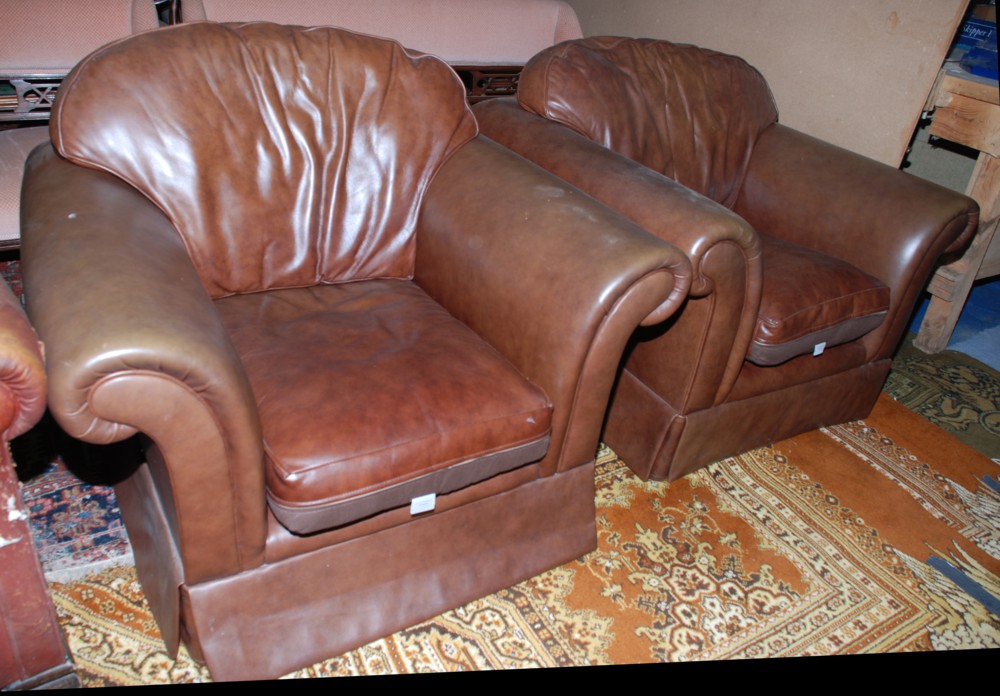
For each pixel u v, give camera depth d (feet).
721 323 5.19
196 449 3.27
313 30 5.08
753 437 6.30
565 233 4.40
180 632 4.09
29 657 3.64
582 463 4.89
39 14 5.57
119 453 4.67
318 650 4.10
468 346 4.56
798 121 8.48
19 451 5.39
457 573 4.55
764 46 8.59
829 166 6.93
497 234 4.67
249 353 4.21
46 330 3.08
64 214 3.79
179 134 4.45
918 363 8.52
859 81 7.75
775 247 6.48
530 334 4.42
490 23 8.05
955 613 5.23
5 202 5.20
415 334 4.60
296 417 3.74
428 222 5.23
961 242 6.49
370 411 3.84
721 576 5.24
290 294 4.99
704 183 7.13
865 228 6.49
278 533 3.86
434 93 5.31
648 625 4.79
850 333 6.18
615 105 6.40
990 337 9.25
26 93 5.77
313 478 3.57
